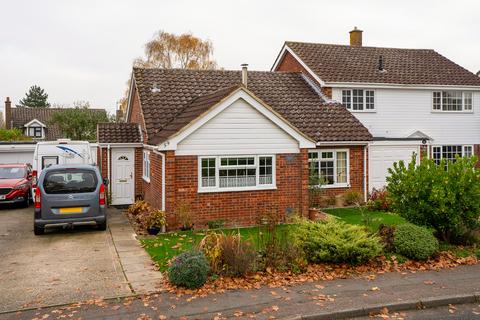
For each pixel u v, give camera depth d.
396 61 25.28
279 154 15.34
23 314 7.38
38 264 10.25
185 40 45.41
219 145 14.59
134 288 8.58
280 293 8.36
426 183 11.42
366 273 9.65
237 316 7.30
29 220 16.27
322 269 9.77
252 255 9.50
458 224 11.51
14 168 20.77
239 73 21.86
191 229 14.10
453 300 8.20
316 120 19.19
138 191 20.31
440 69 25.31
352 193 18.16
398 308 7.87
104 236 13.20
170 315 7.33
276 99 20.34
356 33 28.22
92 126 40.34
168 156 13.95
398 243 10.66
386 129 23.02
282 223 15.20
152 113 17.34
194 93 19.31
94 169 13.80
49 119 52.97
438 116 24.03
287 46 24.88
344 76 22.17
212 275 9.06
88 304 7.80
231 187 14.82
